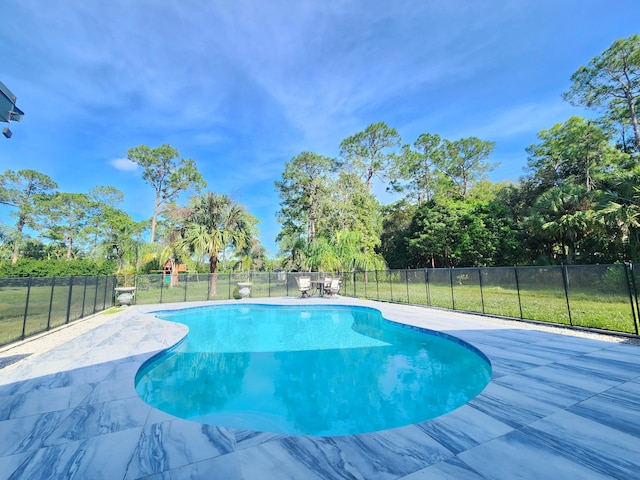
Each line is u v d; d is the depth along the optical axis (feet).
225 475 6.95
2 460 7.71
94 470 7.25
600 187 57.26
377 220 93.91
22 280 24.54
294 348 24.35
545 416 9.64
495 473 6.83
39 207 119.34
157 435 9.00
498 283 53.42
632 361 15.26
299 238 88.53
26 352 19.66
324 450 8.01
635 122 64.80
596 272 28.58
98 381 13.98
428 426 9.20
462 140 107.76
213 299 56.03
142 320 32.68
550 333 22.30
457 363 20.15
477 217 84.64
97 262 91.81
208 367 19.86
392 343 25.75
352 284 61.77
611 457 7.38
